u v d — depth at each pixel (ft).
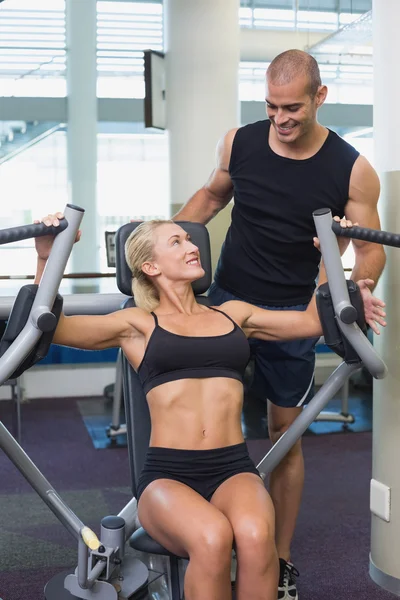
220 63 15.34
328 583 7.68
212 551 5.02
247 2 16.92
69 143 16.60
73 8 16.21
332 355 16.44
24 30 16.35
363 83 16.96
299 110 6.12
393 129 7.25
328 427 13.53
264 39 17.02
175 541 5.33
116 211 16.92
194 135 15.44
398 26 7.12
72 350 15.89
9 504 9.86
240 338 6.15
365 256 6.74
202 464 5.80
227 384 6.04
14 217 16.90
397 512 7.45
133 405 6.30
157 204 17.34
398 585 7.47
